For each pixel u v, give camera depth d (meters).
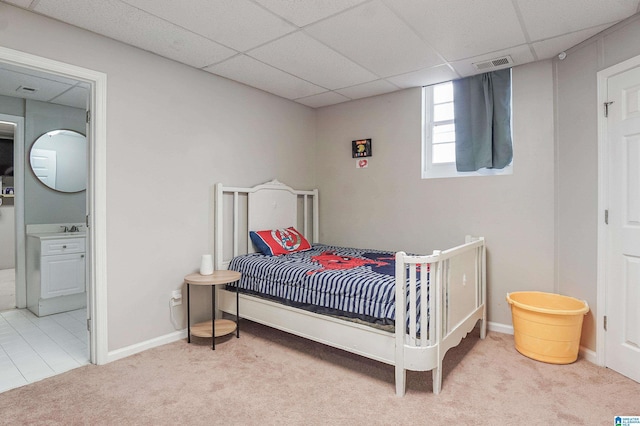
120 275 2.56
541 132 2.86
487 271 3.12
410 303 2.01
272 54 2.74
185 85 2.96
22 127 3.79
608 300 2.36
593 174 2.46
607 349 2.38
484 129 3.06
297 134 4.04
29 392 2.08
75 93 3.59
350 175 3.97
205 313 3.14
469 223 3.20
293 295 2.60
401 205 3.59
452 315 2.29
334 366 2.43
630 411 1.88
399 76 3.18
